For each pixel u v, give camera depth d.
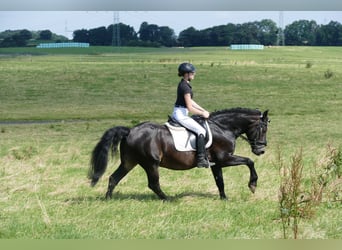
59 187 12.95
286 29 188.62
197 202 11.23
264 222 9.56
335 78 52.16
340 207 10.67
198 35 180.88
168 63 72.00
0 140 24.41
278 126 29.02
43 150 19.89
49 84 50.62
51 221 9.52
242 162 11.74
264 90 46.72
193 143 11.40
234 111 11.98
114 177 11.46
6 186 12.99
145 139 11.18
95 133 27.58
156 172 11.30
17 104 41.06
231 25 184.12
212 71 57.91
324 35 183.38
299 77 53.06
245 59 86.62
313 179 12.13
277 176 14.03
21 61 78.25
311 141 23.55
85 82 51.91
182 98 11.43
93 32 191.75
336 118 32.91
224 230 9.05
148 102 42.00
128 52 124.62
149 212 10.25
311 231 8.99
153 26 188.38
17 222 9.45
